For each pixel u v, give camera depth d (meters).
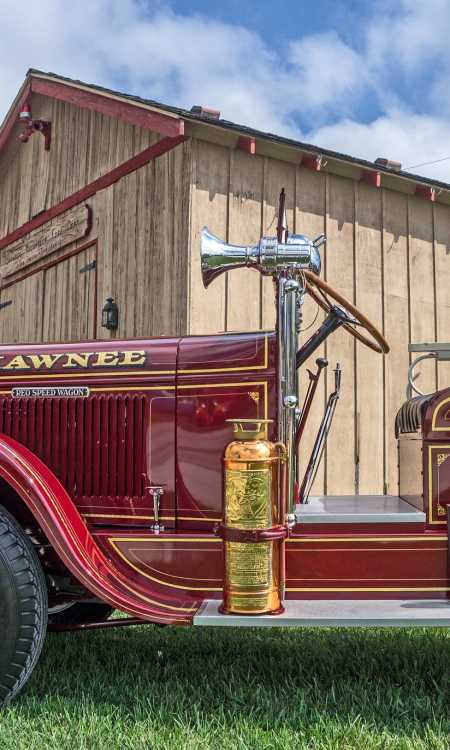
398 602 2.68
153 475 3.06
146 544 2.88
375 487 7.11
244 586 2.55
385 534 2.76
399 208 7.61
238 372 2.97
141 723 2.46
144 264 6.87
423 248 7.73
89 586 2.61
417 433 3.04
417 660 3.28
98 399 3.15
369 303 7.30
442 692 2.76
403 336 7.50
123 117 6.96
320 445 3.30
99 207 7.77
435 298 7.75
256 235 6.61
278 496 2.70
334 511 2.87
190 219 6.26
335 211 7.16
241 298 6.43
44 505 2.69
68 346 3.28
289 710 2.62
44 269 9.15
